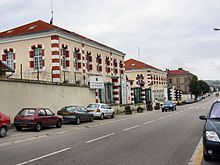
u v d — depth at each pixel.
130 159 10.22
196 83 133.88
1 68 30.16
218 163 9.55
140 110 49.78
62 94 30.83
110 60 50.12
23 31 38.44
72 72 38.31
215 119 10.58
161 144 13.49
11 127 23.17
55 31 35.59
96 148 12.64
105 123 27.47
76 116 26.78
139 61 84.75
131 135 17.02
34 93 26.39
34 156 11.17
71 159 10.37
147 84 80.56
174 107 52.28
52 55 35.56
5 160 10.54
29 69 36.56
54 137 17.38
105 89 47.59
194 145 13.16
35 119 20.81
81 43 41.00
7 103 23.20
